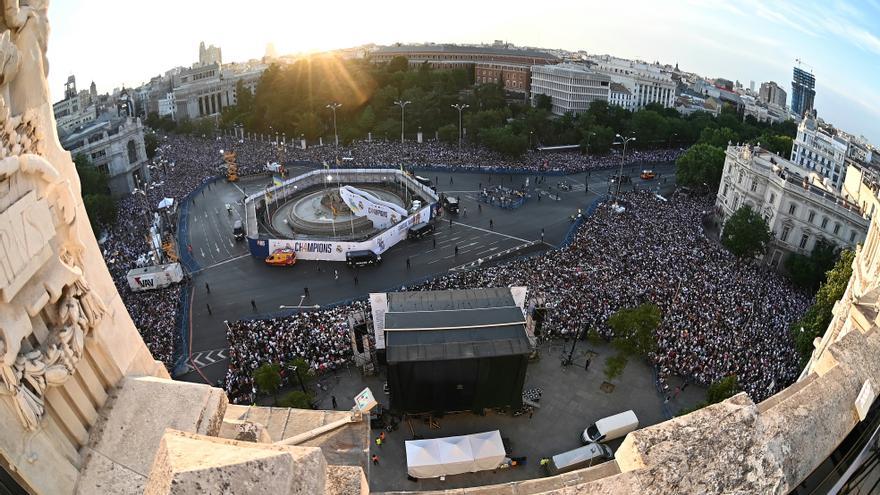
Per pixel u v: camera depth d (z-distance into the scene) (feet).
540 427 175.94
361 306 231.09
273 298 257.75
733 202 360.28
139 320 224.74
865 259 142.82
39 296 32.09
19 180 30.60
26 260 30.83
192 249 312.09
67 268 34.78
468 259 298.76
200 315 243.60
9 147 29.58
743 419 39.09
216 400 41.57
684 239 308.60
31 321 31.94
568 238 322.34
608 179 465.06
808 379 52.08
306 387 190.39
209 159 499.10
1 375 29.43
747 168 342.85
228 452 25.52
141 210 363.76
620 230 314.96
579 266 263.90
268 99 602.44
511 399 174.60
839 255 279.49
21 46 31.48
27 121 31.86
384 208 334.03
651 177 473.67
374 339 200.44
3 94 30.01
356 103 587.68
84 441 36.68
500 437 158.71
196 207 381.81
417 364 163.02
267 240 293.43
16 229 29.96
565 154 529.04
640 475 36.01
